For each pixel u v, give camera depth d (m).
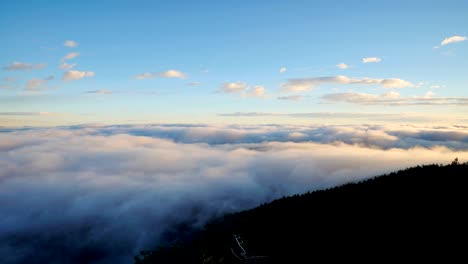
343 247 51.69
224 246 64.06
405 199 68.19
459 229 46.25
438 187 70.00
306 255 52.09
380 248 46.66
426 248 42.66
